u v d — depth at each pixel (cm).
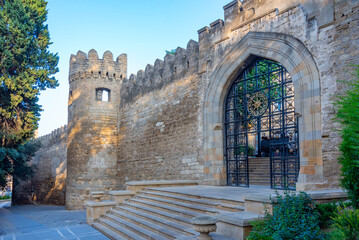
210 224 604
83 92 2258
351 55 909
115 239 913
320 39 996
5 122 1842
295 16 1086
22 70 1836
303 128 1011
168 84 1764
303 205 619
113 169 2228
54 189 3136
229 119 1405
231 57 1344
